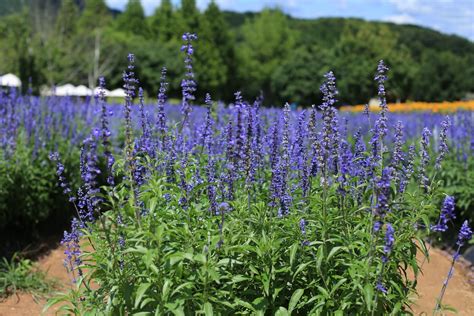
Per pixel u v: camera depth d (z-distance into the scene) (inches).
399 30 2468.0
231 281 131.6
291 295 147.2
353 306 140.2
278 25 2632.9
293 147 194.7
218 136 231.0
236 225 141.9
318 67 1951.3
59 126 348.5
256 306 134.8
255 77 2474.2
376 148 161.6
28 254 293.9
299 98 1958.7
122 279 133.5
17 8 1542.8
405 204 156.4
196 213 140.1
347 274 140.6
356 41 1940.2
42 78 1112.2
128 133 138.5
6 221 288.7
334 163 175.6
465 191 315.0
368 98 1883.6
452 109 713.0
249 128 172.9
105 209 229.1
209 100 188.7
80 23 2224.4
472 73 1761.8
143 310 131.9
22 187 293.9
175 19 2282.2
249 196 153.3
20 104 351.9
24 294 240.4
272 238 139.3
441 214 140.7
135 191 145.3
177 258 122.3
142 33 2437.3
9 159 293.3
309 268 144.0
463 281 269.3
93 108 393.7
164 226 128.2
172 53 1836.9
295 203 164.1
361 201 164.1
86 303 141.0
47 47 1333.7
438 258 307.3
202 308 126.4
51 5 1681.8
